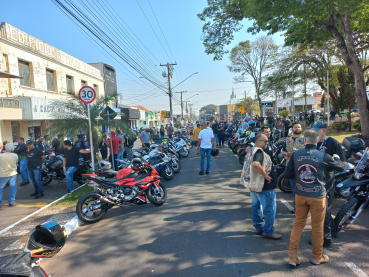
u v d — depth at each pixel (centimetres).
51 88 1814
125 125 954
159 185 648
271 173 423
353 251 384
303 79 2542
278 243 419
